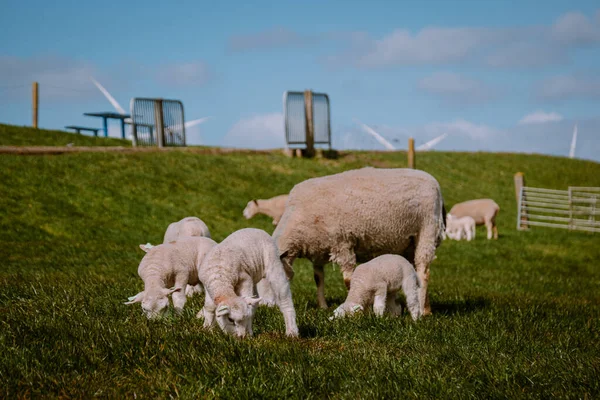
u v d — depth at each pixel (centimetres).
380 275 846
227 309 596
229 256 656
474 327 752
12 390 464
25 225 1827
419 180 998
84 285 919
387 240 988
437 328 730
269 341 607
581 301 1220
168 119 3014
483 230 2733
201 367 518
